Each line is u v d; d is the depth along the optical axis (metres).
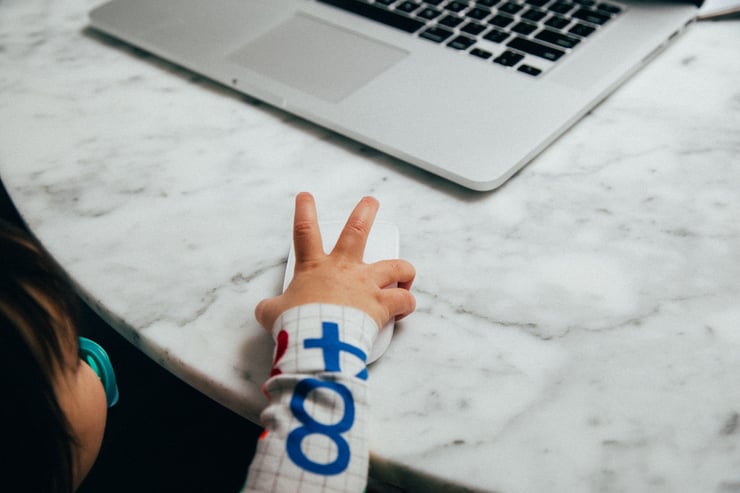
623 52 0.75
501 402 0.48
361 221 0.57
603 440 0.45
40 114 0.77
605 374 0.49
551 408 0.47
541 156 0.68
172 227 0.62
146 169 0.69
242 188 0.66
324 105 0.72
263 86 0.76
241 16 0.88
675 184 0.64
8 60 0.87
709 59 0.78
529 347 0.51
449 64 0.76
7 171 0.70
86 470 0.54
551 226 0.61
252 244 0.60
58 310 0.46
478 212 0.63
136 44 0.86
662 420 0.46
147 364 1.01
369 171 0.68
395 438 0.46
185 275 0.58
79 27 0.93
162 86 0.81
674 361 0.49
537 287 0.55
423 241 0.60
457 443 0.45
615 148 0.68
